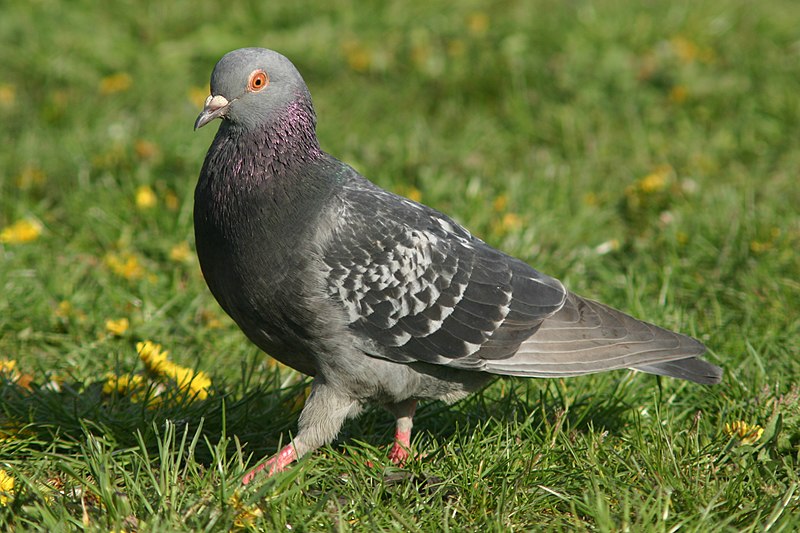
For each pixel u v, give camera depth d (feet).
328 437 22.07
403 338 21.75
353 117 43.21
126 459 21.83
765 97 42.06
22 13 48.44
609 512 19.77
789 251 31.14
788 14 49.11
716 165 38.70
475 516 20.22
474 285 22.30
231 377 26.63
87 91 44.96
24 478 19.72
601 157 39.47
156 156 37.81
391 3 50.03
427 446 23.13
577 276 31.58
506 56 45.83
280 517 19.25
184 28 48.75
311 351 21.85
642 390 25.29
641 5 49.29
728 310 29.55
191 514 19.02
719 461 22.22
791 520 19.03
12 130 41.19
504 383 25.93
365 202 22.00
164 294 30.22
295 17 49.37
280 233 21.11
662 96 43.86
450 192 36.01
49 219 34.40
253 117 21.33
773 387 24.53
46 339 28.25
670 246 32.63
